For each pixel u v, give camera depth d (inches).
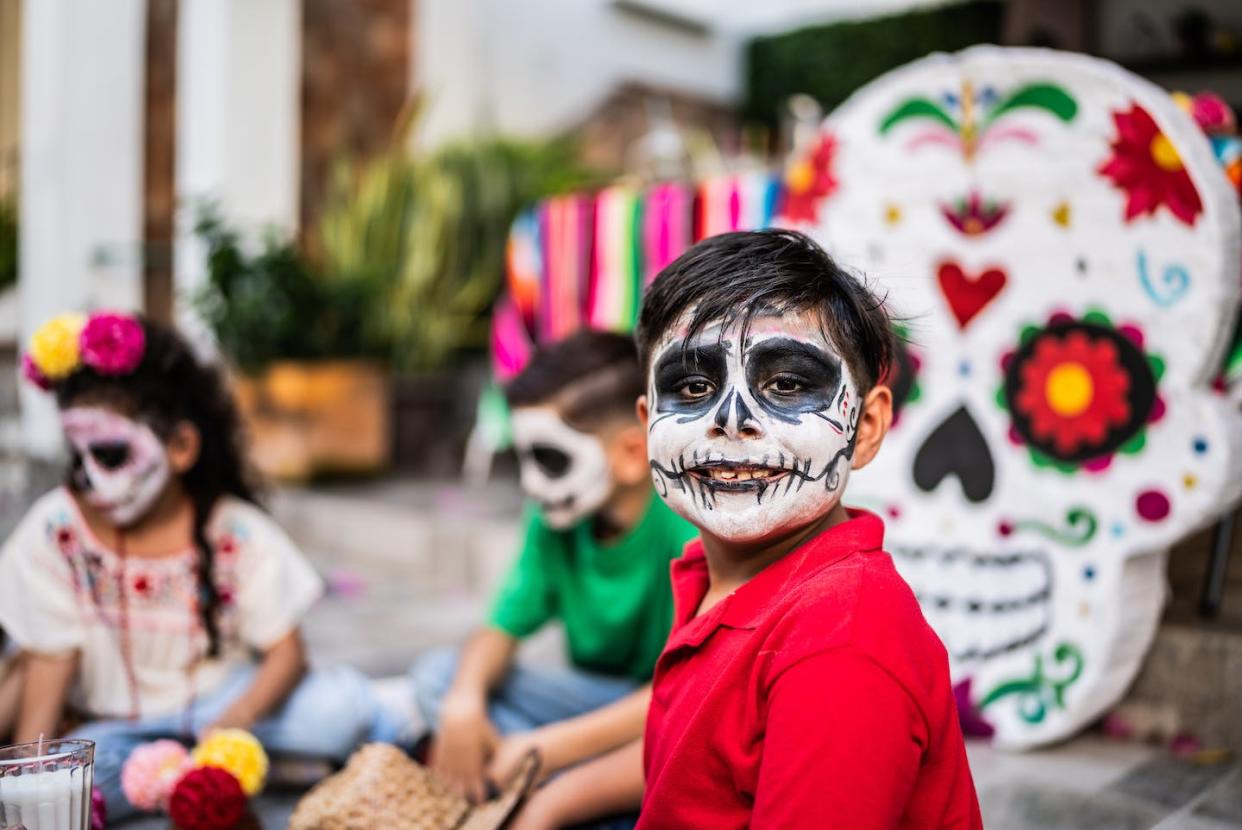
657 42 263.6
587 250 128.3
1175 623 80.0
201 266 179.6
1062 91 76.6
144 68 174.9
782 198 103.0
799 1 261.3
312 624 118.6
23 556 67.9
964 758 39.0
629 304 124.6
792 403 39.9
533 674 71.4
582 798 57.3
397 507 154.3
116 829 63.7
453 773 62.7
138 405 66.0
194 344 73.7
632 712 61.4
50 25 164.7
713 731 38.8
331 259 195.8
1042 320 78.1
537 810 57.5
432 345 196.1
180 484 71.3
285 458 174.2
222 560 71.2
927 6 237.9
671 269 42.6
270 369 172.4
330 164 213.8
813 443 39.7
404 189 199.5
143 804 62.7
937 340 82.6
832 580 38.3
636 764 57.2
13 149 195.9
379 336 189.2
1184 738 77.2
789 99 266.4
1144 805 66.7
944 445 82.3
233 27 185.3
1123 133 74.0
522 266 136.5
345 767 65.4
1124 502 74.3
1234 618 81.3
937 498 82.4
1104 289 75.4
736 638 40.3
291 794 70.2
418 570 143.1
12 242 188.9
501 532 134.2
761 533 40.2
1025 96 78.4
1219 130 79.1
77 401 65.2
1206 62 124.6
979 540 80.2
